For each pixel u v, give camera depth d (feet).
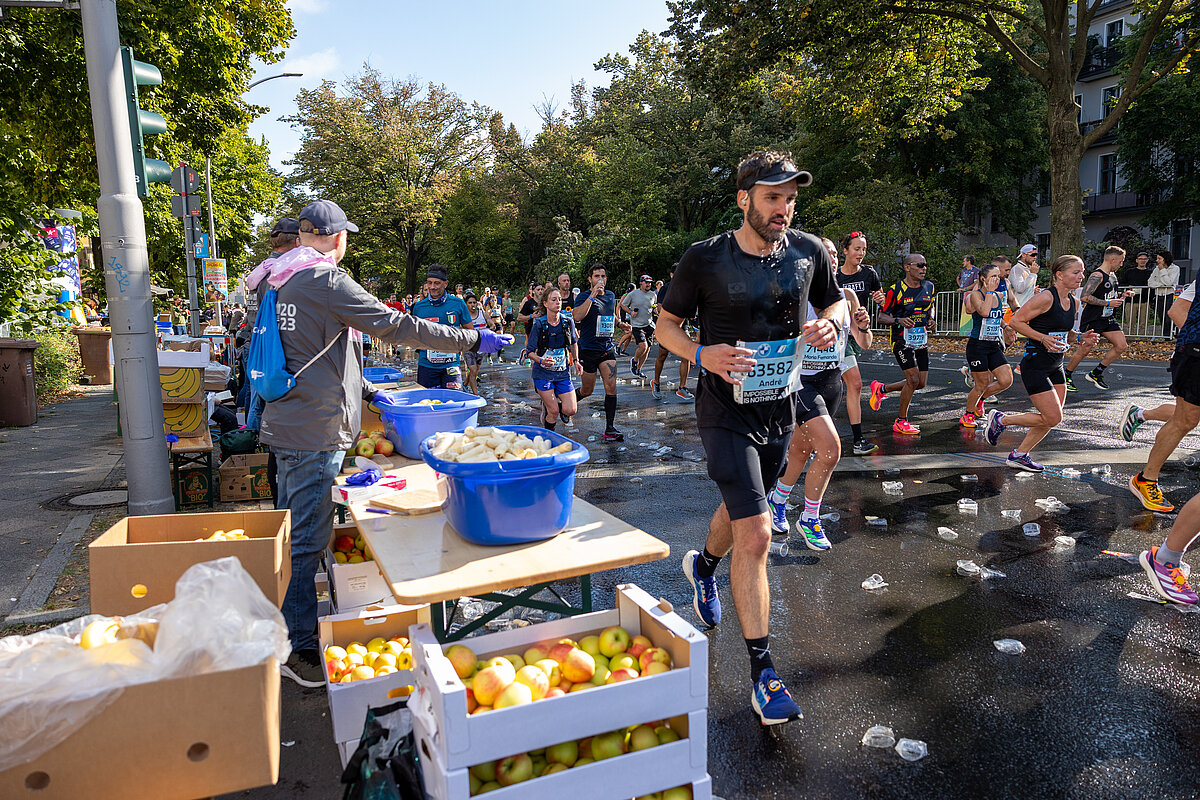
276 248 16.44
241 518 10.00
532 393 47.14
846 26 59.98
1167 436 17.35
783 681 11.00
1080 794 8.37
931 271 84.17
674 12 62.75
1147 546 15.90
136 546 8.63
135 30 37.19
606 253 135.85
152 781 6.30
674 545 17.16
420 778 7.38
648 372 53.98
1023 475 21.70
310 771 9.11
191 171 34.47
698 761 7.68
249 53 49.26
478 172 185.47
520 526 8.73
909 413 33.40
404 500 10.54
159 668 6.26
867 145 89.51
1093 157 118.11
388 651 9.84
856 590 14.16
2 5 16.57
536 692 7.47
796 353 10.29
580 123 176.45
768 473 10.75
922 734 9.61
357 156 170.50
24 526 18.63
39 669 6.12
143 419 14.66
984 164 93.35
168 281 113.80
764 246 10.03
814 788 8.62
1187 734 9.43
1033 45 92.07
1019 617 12.84
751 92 65.67
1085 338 35.76
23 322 42.98
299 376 11.50
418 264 200.23
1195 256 104.68
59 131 38.63
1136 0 63.05
